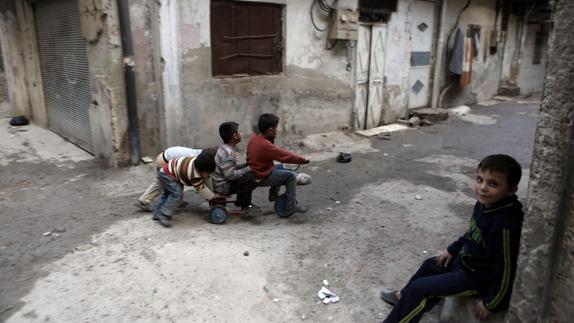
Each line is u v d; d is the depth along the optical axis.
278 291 3.22
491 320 2.40
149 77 6.15
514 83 14.41
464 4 11.25
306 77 7.88
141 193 5.30
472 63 11.76
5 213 4.69
